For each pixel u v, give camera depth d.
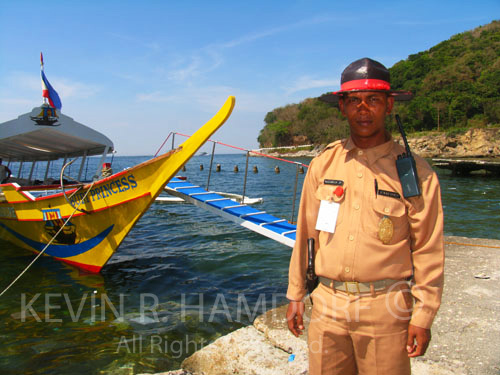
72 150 11.01
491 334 3.48
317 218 1.88
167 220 12.84
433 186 1.72
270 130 120.44
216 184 29.78
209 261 7.91
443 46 110.38
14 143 10.02
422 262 1.73
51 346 4.33
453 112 78.06
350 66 1.87
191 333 4.58
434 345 3.35
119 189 6.85
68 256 7.89
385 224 1.72
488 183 25.86
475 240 7.12
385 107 1.84
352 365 1.93
